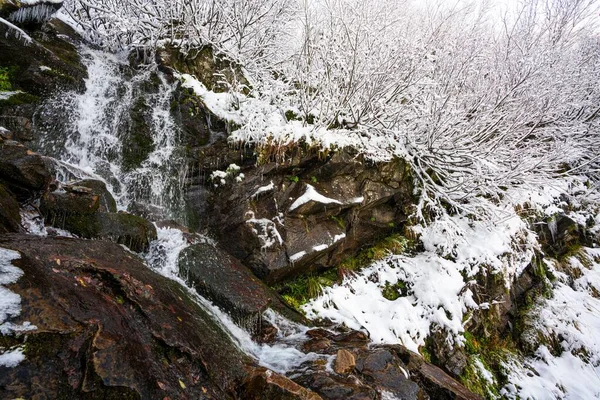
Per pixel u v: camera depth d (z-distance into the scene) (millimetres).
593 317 6750
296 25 8781
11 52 4875
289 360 3420
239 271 4324
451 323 5094
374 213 5938
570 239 8406
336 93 5504
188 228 4750
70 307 2189
